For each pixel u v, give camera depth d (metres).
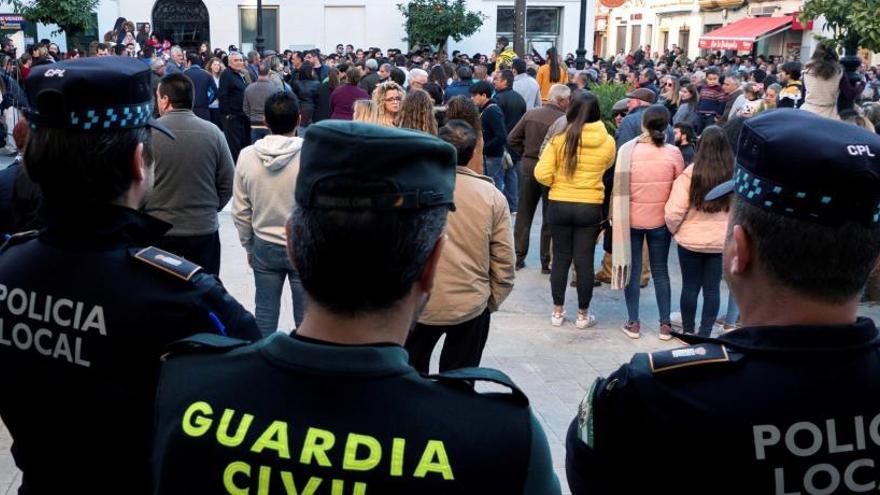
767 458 1.45
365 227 1.32
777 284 1.52
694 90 10.23
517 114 9.96
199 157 4.79
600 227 6.43
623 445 1.56
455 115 4.74
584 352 5.95
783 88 9.73
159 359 1.82
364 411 1.31
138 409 1.83
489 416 1.34
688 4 32.66
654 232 6.07
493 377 1.39
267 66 12.30
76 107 1.80
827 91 6.68
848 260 1.47
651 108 6.01
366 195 1.32
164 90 4.75
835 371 1.48
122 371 1.81
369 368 1.34
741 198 1.56
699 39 30.89
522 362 5.71
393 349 1.37
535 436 1.35
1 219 3.42
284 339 1.39
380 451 1.29
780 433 1.46
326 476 1.28
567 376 5.48
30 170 1.84
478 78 12.05
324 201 1.33
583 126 6.05
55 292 1.84
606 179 6.92
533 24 28.41
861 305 7.05
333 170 1.33
